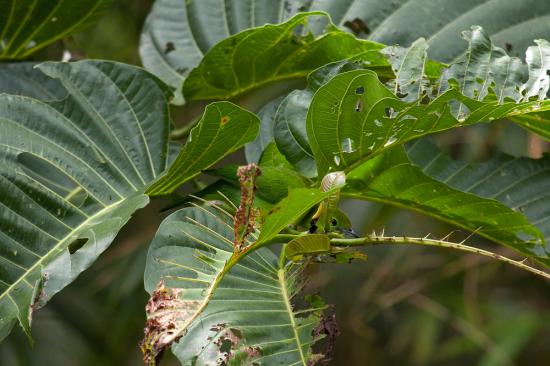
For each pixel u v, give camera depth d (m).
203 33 1.61
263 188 1.31
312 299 1.25
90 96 1.40
